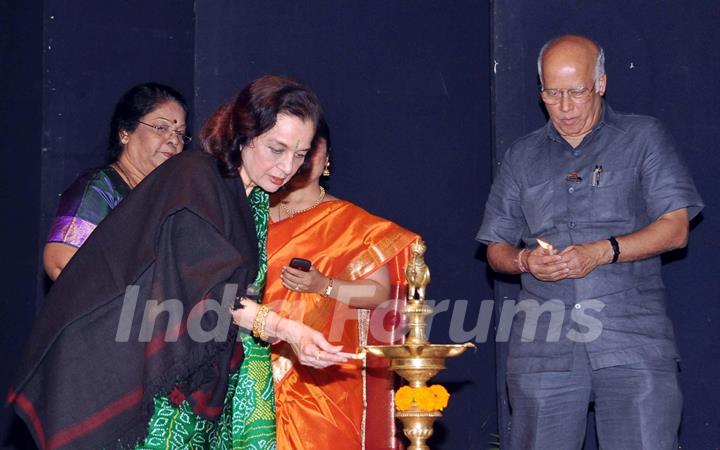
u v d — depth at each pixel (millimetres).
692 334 4457
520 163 3994
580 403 3756
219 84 5172
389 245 4363
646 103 4527
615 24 4570
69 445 2723
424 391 2973
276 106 2852
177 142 4121
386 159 5250
